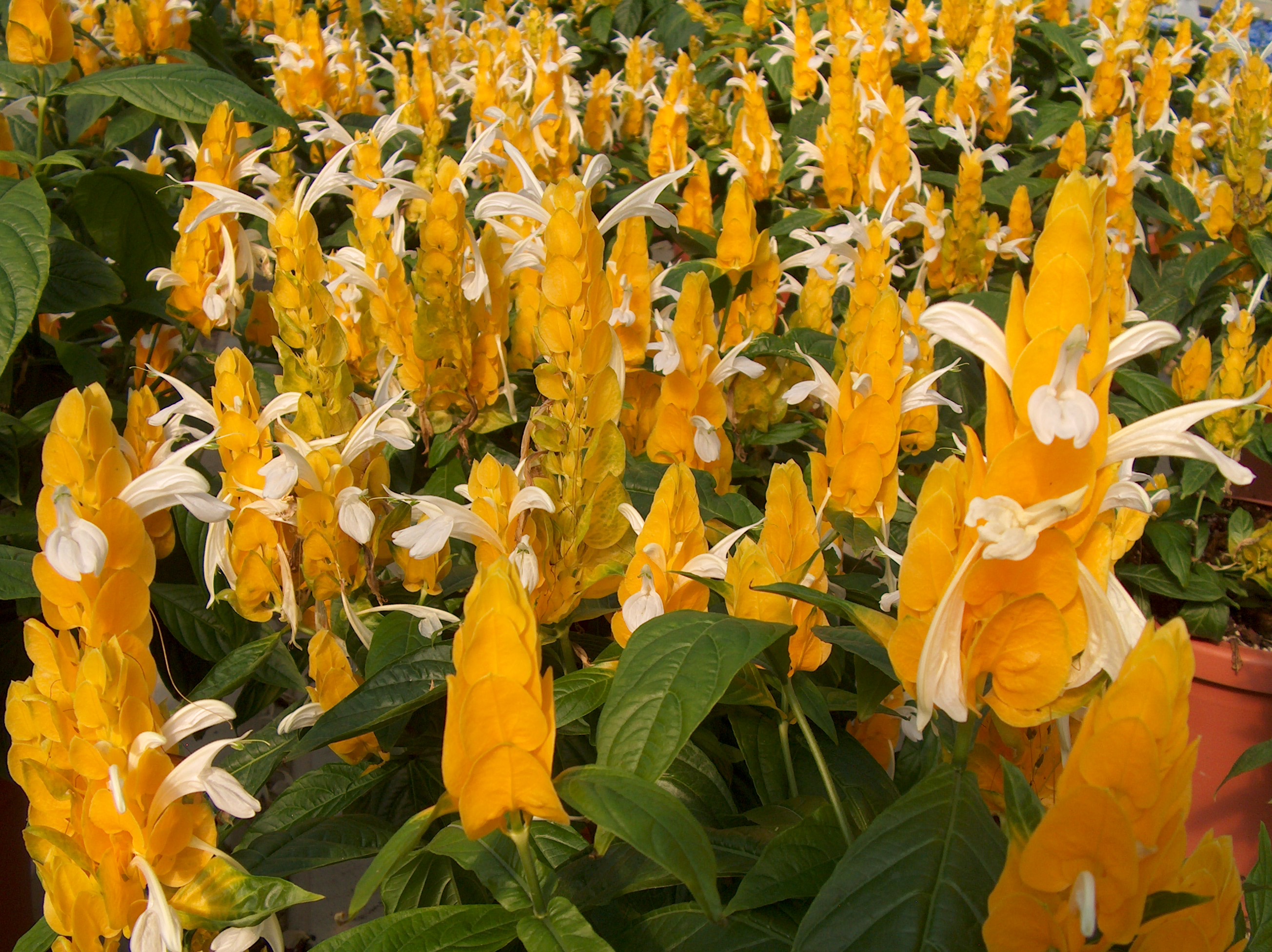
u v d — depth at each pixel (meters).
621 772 0.69
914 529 0.66
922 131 2.85
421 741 1.16
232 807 0.81
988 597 0.65
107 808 0.79
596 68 3.87
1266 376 1.89
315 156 2.38
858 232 1.62
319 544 1.06
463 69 2.85
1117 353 0.60
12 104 1.97
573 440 1.04
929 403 1.19
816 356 1.58
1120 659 0.63
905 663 0.68
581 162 2.38
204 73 1.68
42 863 0.81
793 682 0.96
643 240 1.38
